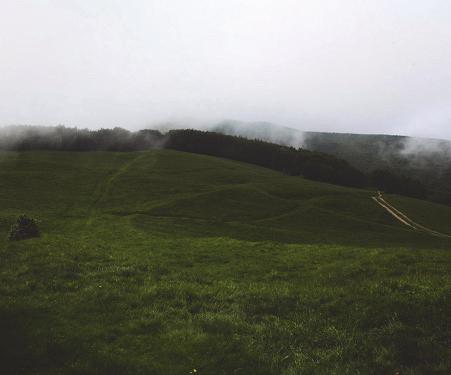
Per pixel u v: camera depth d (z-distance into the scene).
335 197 105.12
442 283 16.08
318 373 10.66
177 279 19.22
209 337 12.42
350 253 27.22
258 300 15.90
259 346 12.03
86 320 13.52
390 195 122.12
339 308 14.58
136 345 11.94
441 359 10.86
